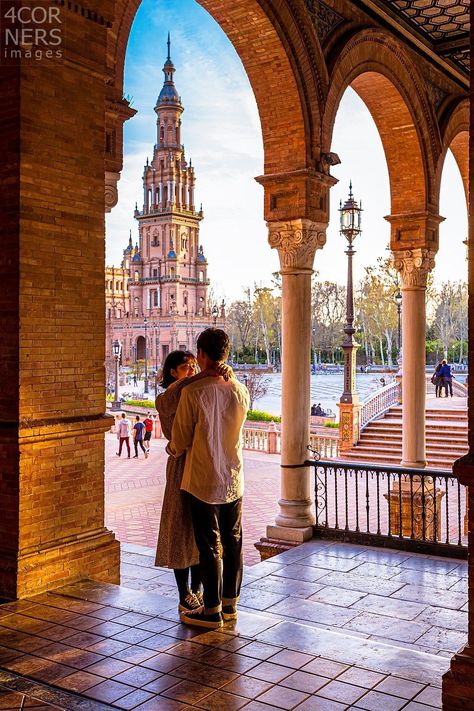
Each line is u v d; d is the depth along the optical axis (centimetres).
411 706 329
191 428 405
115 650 387
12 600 468
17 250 477
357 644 402
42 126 494
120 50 621
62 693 338
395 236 1103
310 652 388
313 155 834
